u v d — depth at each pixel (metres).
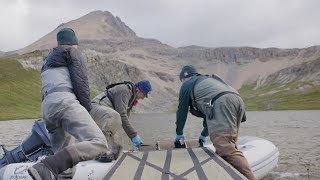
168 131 42.09
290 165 14.77
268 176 12.76
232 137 6.79
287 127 47.94
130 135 8.68
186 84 7.55
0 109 142.75
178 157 6.30
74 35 5.96
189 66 8.02
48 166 4.78
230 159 6.70
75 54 5.65
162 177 5.02
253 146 11.52
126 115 8.58
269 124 57.19
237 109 6.89
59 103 5.34
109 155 8.68
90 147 5.05
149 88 9.08
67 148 4.95
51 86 5.48
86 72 5.69
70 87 5.54
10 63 193.75
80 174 8.55
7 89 167.38
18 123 80.56
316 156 17.69
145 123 71.88
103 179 4.97
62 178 6.23
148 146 8.63
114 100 8.59
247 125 54.66
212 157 6.21
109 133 7.18
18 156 9.20
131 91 8.72
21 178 8.58
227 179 4.83
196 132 38.62
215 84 7.19
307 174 12.99
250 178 6.65
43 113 5.55
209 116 6.94
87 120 5.32
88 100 5.60
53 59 5.60
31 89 176.12
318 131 38.75
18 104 154.12
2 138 31.89
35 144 8.94
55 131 5.85
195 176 5.03
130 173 5.27
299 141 26.69
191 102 7.62
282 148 21.92
